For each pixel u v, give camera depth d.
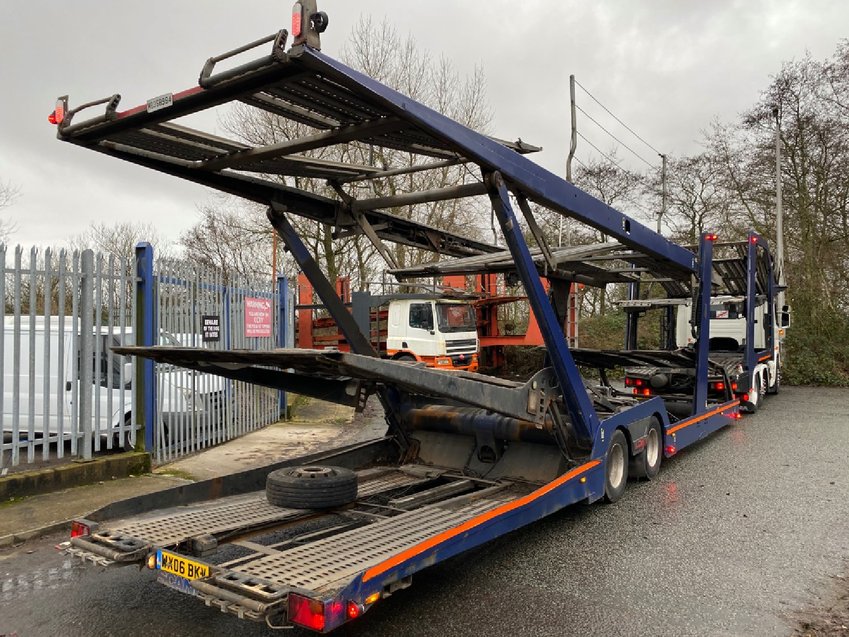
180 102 3.66
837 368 19.53
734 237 24.92
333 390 5.46
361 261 24.94
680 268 8.27
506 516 4.67
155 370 8.31
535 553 5.28
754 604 4.26
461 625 3.98
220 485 5.44
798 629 3.90
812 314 21.58
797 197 22.64
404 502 5.30
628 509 6.50
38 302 8.58
